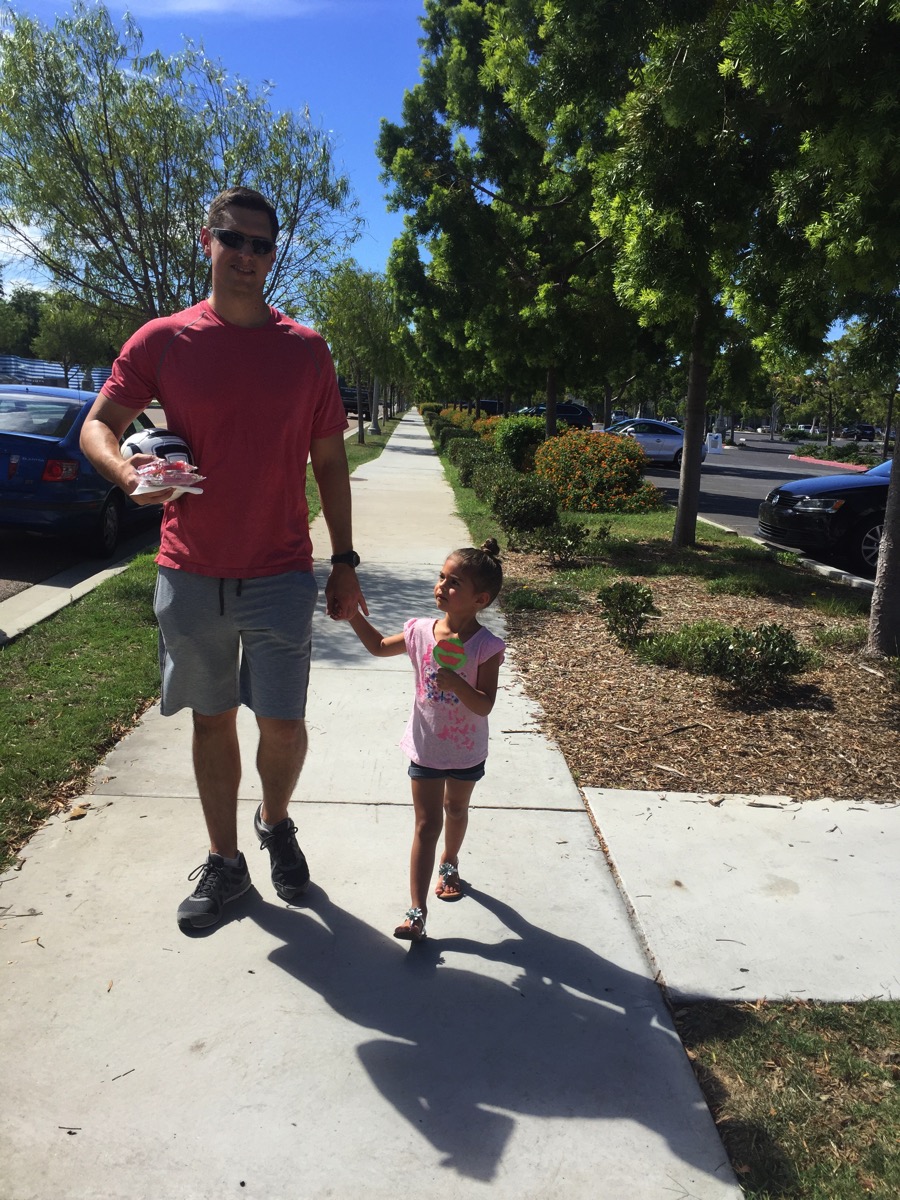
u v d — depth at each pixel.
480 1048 2.50
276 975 2.76
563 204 14.91
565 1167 2.14
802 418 99.81
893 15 4.98
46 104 10.86
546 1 7.76
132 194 11.42
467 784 3.06
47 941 2.85
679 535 11.17
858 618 7.39
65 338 47.03
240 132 11.66
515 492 10.25
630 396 54.44
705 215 7.46
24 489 8.24
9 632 5.91
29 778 3.87
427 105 16.73
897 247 5.49
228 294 2.68
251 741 4.55
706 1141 2.22
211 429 2.69
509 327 16.44
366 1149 2.17
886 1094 2.38
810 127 6.31
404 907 3.16
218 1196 2.03
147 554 8.82
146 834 3.53
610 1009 2.68
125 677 5.18
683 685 5.49
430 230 16.72
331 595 3.09
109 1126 2.20
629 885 3.34
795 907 3.23
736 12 5.79
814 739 4.73
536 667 5.80
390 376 37.16
